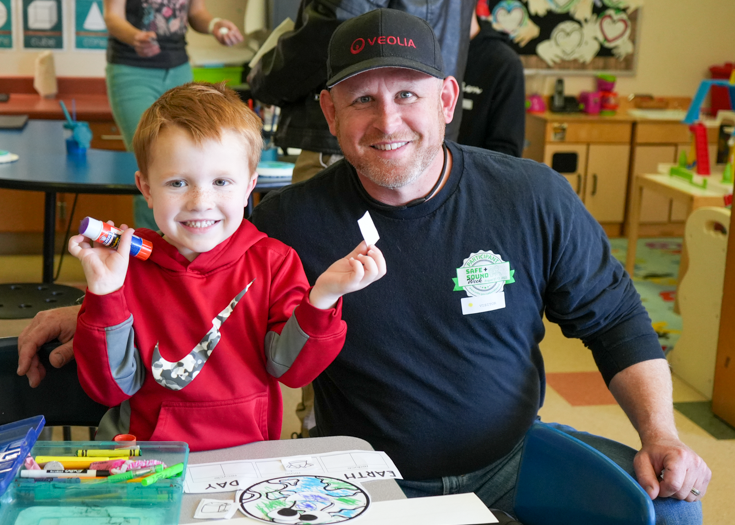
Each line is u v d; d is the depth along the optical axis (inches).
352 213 53.7
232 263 43.8
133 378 41.6
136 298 42.5
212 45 176.4
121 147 166.7
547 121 198.1
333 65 51.6
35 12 177.3
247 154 42.3
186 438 41.9
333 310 40.2
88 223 37.6
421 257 52.7
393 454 53.8
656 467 48.2
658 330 140.6
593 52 215.2
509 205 53.7
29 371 48.0
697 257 119.9
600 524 40.6
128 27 121.7
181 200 40.5
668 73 220.2
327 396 56.7
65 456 36.2
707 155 146.1
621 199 205.8
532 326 55.9
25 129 136.2
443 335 52.8
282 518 33.4
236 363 42.8
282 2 149.7
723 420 109.7
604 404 114.5
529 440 45.1
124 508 32.6
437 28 81.0
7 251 173.5
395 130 49.7
